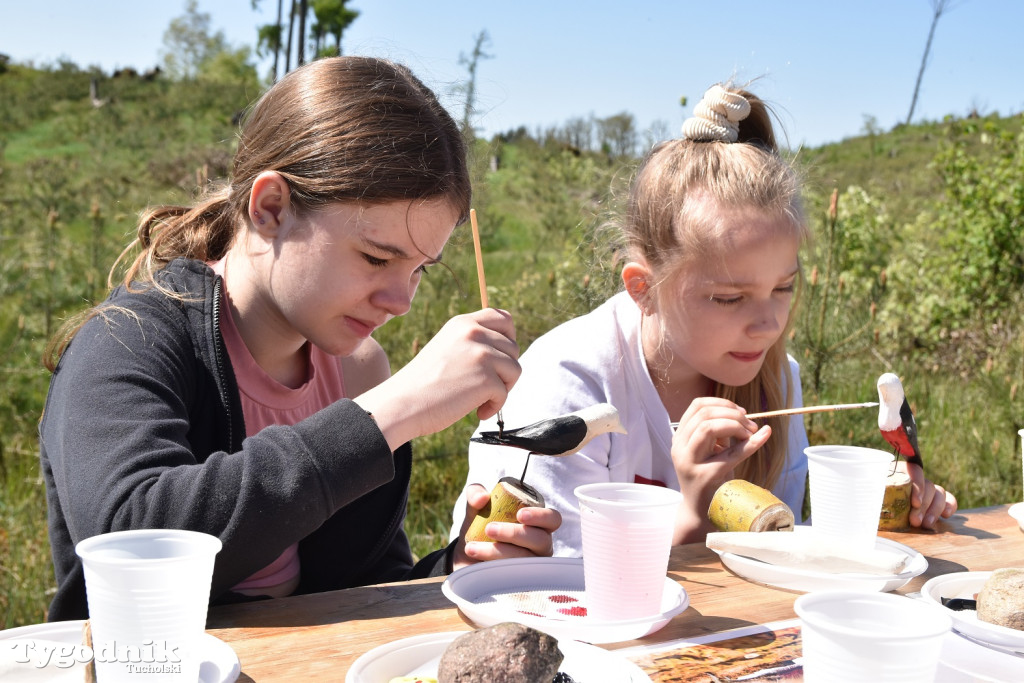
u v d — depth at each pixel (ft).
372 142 5.48
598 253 9.64
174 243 6.63
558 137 49.98
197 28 126.93
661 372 8.06
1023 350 19.75
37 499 12.26
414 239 5.57
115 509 4.48
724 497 5.84
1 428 14.69
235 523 4.35
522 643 3.51
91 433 4.83
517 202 37.86
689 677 3.77
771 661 3.95
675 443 6.57
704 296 7.38
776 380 8.20
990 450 15.48
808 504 12.11
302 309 5.69
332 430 4.60
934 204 31.32
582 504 4.52
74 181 43.91
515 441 5.16
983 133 28.63
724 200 7.27
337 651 3.98
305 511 4.42
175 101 91.61
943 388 19.12
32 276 17.19
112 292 6.30
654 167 8.00
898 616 3.60
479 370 5.00
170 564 3.28
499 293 18.21
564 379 7.80
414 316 18.45
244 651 3.94
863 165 85.10
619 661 3.74
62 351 6.25
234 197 6.23
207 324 5.83
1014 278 25.82
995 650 4.13
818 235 17.97
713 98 8.09
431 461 14.32
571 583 5.06
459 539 5.76
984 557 5.77
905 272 27.37
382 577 6.82
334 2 93.76
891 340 21.88
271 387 6.36
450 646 3.59
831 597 3.66
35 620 9.70
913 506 6.40
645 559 4.33
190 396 5.65
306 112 5.73
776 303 7.48
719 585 5.09
